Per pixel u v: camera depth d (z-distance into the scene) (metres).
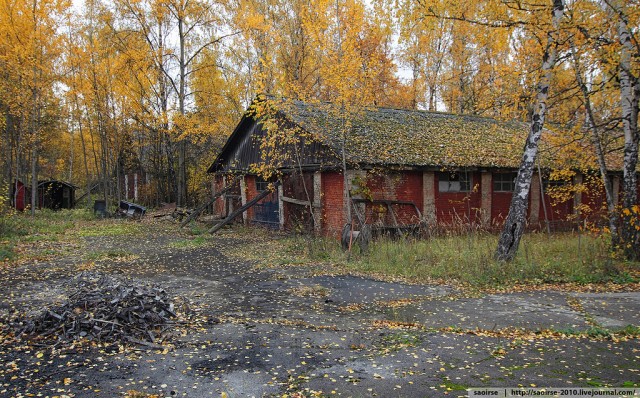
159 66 26.05
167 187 33.47
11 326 6.61
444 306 8.27
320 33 13.34
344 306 8.35
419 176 16.98
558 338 6.39
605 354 5.67
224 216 24.58
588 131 12.45
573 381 4.82
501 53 20.48
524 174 11.15
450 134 19.75
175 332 6.64
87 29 25.80
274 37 26.66
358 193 15.55
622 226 11.66
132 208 25.75
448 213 17.47
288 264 12.51
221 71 29.41
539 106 10.93
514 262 11.09
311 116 18.25
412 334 6.61
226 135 29.47
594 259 11.35
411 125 19.89
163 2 24.53
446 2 10.35
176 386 4.81
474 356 5.67
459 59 27.27
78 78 23.94
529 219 19.09
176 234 19.44
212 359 5.62
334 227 16.64
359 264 12.13
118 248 15.41
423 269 11.12
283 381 4.94
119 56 25.56
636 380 4.82
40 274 10.95
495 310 7.95
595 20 10.95
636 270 10.65
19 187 29.64
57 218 24.48
